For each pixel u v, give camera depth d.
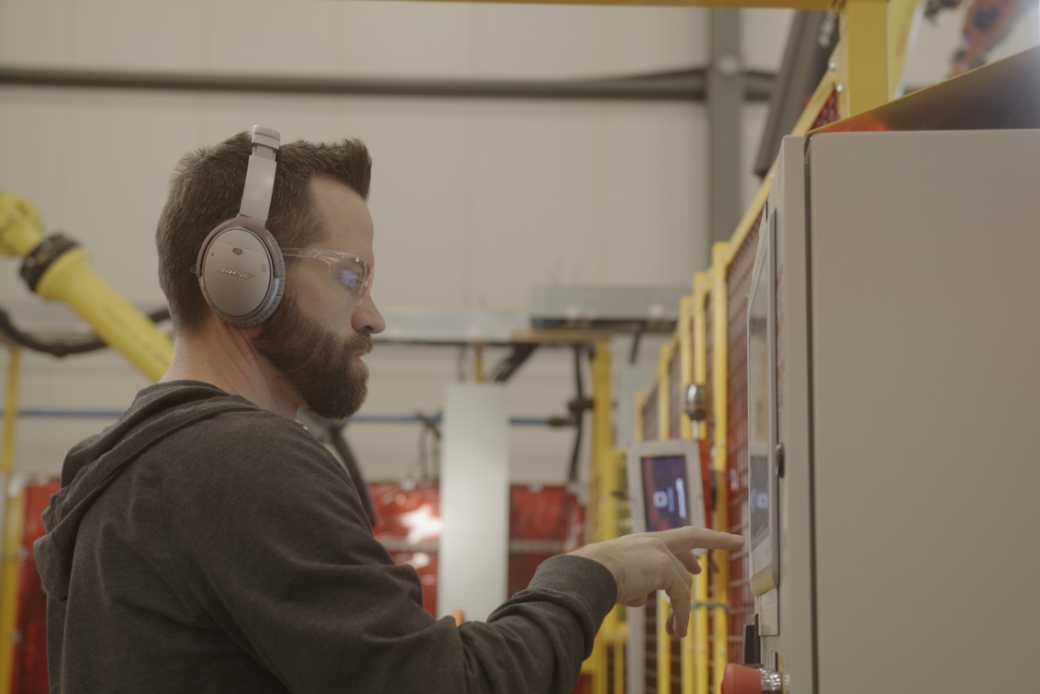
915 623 0.67
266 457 0.68
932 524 0.68
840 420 0.69
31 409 5.60
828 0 1.09
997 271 0.71
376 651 0.61
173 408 0.76
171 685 0.68
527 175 7.12
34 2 7.05
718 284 1.80
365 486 3.83
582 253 7.03
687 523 1.56
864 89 1.05
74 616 0.71
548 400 7.11
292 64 7.08
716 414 1.79
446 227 7.08
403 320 4.35
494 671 0.64
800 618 0.68
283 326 0.82
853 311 0.71
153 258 6.92
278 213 0.83
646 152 7.11
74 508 0.75
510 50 7.17
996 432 0.69
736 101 6.81
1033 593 0.67
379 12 7.18
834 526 0.68
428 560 5.98
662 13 7.16
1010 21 2.37
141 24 7.05
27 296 6.99
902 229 0.71
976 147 0.72
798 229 0.72
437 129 7.16
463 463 4.07
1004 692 0.66
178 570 0.68
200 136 7.04
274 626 0.63
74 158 6.97
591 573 0.75
